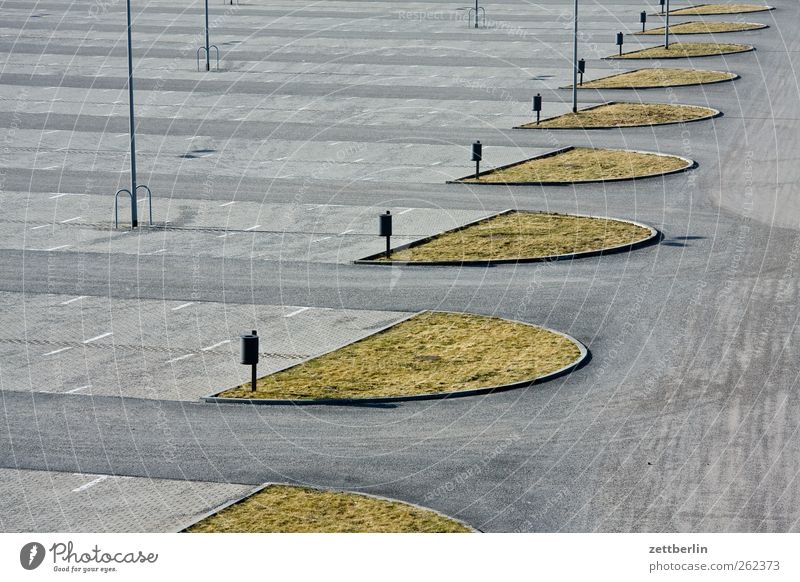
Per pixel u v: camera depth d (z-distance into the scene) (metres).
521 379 27.58
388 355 29.39
